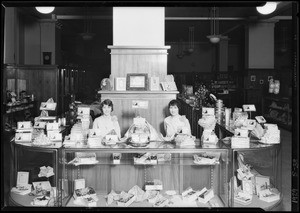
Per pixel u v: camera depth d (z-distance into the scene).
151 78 4.59
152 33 4.82
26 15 11.56
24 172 4.41
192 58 19.97
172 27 15.43
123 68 4.73
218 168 4.22
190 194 4.01
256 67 13.49
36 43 12.41
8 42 9.83
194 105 8.48
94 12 11.87
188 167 4.27
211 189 4.15
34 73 10.65
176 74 18.56
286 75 12.20
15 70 9.96
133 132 3.96
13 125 8.95
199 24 14.74
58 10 11.56
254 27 13.41
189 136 3.90
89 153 4.02
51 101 5.16
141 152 3.72
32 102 10.16
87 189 4.12
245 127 4.39
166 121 4.25
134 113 4.58
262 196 4.06
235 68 20.27
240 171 4.22
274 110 12.02
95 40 18.77
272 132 4.15
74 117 5.63
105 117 4.21
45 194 4.12
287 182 5.15
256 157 6.09
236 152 3.92
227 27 15.65
